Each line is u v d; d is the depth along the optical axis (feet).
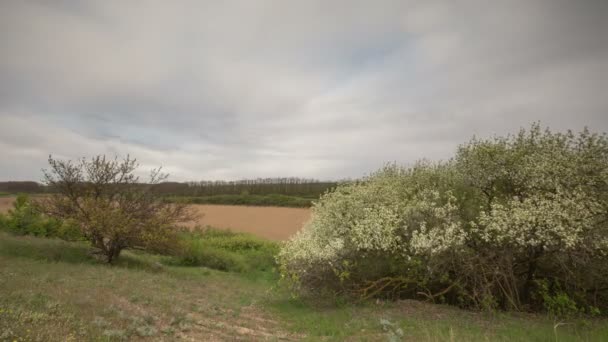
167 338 25.03
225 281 61.52
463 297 43.14
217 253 82.07
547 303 39.70
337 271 42.22
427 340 27.30
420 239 38.63
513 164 41.24
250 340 27.20
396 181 49.57
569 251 36.86
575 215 34.94
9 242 62.18
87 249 66.95
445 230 39.19
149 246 64.44
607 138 37.06
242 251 95.91
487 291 39.55
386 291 45.34
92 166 64.95
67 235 69.56
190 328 28.43
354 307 40.75
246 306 42.11
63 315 24.84
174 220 67.36
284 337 29.48
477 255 39.63
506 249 39.55
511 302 39.32
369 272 44.80
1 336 19.38
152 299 36.14
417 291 46.03
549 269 41.52
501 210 37.11
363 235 42.09
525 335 28.94
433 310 39.58
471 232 40.22
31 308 25.18
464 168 44.52
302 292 44.65
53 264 51.31
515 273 42.09
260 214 173.27
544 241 36.65
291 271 43.83
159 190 69.00
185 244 72.90
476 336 28.58
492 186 43.39
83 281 40.24
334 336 29.17
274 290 50.85
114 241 62.08
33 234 76.07
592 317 37.42
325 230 46.06
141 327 25.61
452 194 43.91
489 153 42.80
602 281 38.55
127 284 42.57
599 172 36.58
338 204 47.19
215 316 34.37
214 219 155.84
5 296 27.07
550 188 38.17
